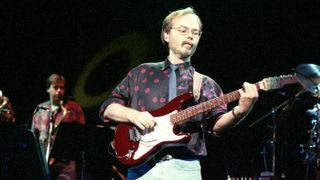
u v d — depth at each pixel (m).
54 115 9.02
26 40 10.80
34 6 10.78
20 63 10.79
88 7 10.89
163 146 4.25
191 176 4.21
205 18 10.32
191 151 4.21
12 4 10.69
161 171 4.21
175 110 4.32
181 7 10.44
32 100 10.80
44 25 10.86
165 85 4.46
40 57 10.86
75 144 8.63
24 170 6.05
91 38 10.92
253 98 4.14
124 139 4.45
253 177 8.88
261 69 10.02
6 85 10.73
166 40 4.68
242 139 9.85
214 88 4.59
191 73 4.54
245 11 10.12
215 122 4.40
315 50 9.68
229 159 9.60
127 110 4.40
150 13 10.68
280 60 9.91
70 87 10.90
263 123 10.02
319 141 8.34
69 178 8.55
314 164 8.49
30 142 6.02
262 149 9.76
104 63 10.89
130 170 4.44
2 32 10.70
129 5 10.79
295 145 9.74
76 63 10.96
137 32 10.77
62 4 10.86
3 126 5.97
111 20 10.86
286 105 8.99
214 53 10.30
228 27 10.23
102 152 9.52
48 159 8.58
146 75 4.56
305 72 7.66
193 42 4.47
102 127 8.66
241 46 10.16
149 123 4.27
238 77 10.16
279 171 9.55
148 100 4.45
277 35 9.94
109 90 10.82
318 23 9.63
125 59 10.80
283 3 9.88
